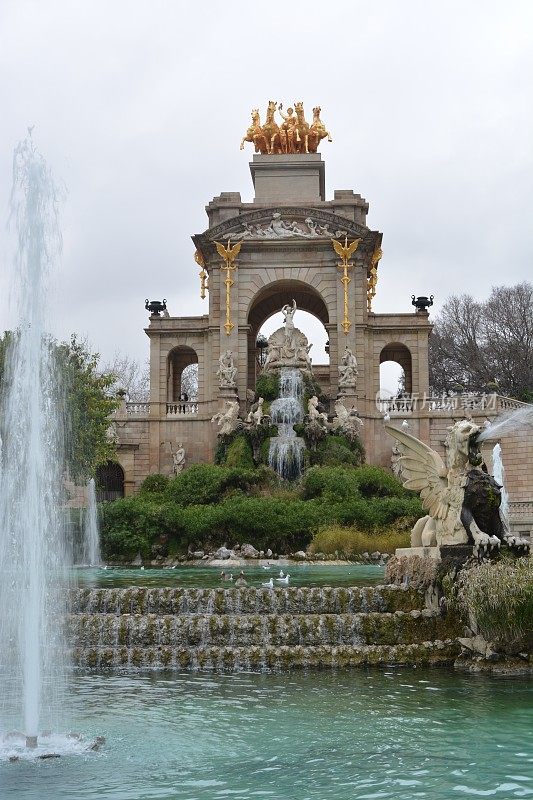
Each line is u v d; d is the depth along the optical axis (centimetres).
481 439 2411
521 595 2094
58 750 1481
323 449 6362
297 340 7062
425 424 7175
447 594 2300
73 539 5028
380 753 1453
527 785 1285
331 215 7300
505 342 9738
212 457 7281
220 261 7431
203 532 5044
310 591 2497
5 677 2091
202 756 1449
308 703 1806
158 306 7588
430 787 1280
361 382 7275
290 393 6819
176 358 8425
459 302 10212
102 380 5928
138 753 1469
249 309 7494
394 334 7525
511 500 5872
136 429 7400
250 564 4694
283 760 1422
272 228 7381
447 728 1600
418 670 2153
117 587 2995
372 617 2322
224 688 1959
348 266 7319
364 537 4903
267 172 7988
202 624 2312
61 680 2050
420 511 5253
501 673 2100
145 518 5056
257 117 8244
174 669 2186
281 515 5116
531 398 8938
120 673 2139
